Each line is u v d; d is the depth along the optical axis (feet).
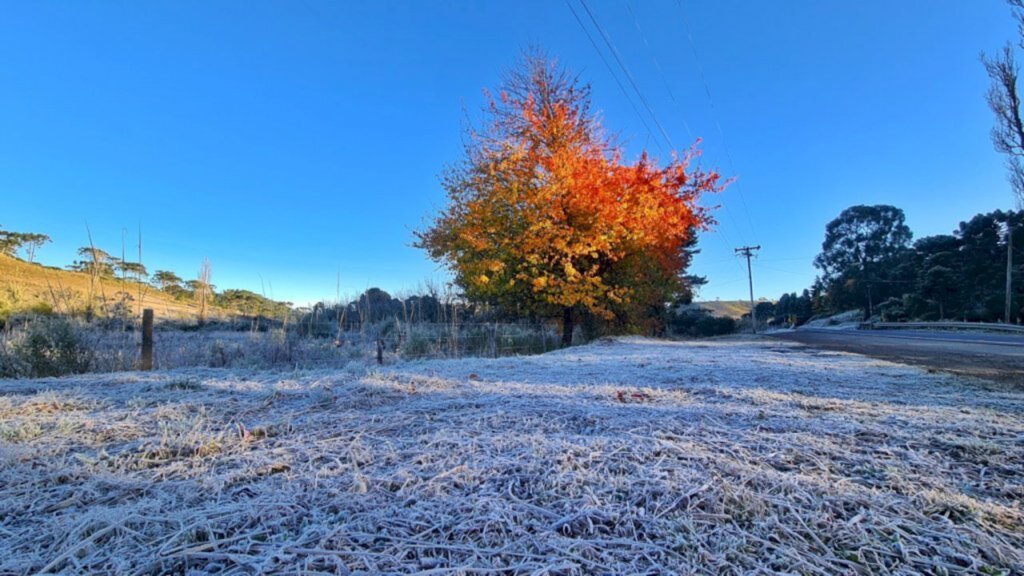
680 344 39.42
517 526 4.83
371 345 28.96
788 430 8.44
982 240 98.07
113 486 5.92
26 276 50.19
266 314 43.32
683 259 60.08
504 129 42.57
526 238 37.35
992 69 56.18
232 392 12.00
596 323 47.06
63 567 4.16
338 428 8.64
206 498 5.57
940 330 89.35
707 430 8.34
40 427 8.58
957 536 4.62
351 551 4.31
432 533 4.75
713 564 4.16
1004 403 10.92
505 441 7.61
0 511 5.19
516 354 29.37
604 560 4.28
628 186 40.40
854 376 15.61
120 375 15.17
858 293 165.78
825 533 4.72
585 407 10.17
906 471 6.44
